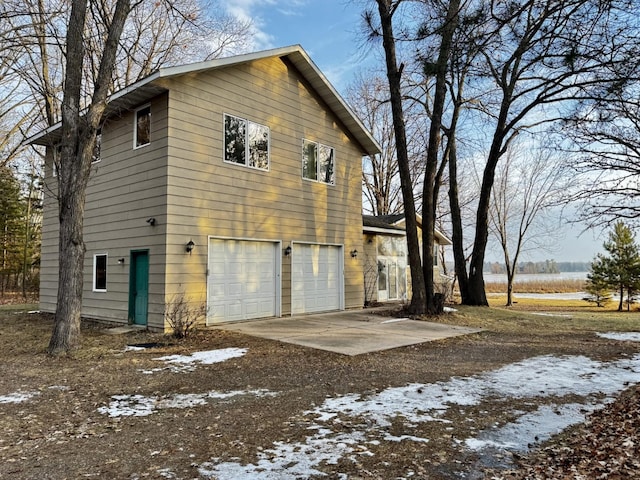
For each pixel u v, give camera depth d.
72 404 5.16
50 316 13.44
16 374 6.54
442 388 5.87
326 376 6.44
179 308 9.62
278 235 12.38
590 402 5.35
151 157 10.15
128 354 7.79
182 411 4.89
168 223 9.64
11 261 24.94
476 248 17.20
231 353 7.89
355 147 15.45
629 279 22.62
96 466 3.52
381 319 12.51
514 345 9.35
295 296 12.92
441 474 3.39
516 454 3.79
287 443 3.98
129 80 20.88
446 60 7.50
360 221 15.49
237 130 11.36
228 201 11.01
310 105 13.70
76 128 8.27
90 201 12.17
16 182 25.12
